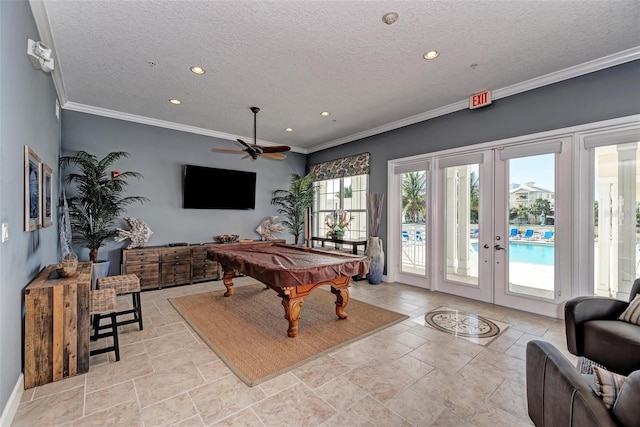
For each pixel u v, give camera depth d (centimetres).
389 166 529
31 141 233
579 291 322
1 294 165
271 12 231
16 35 188
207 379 219
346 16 235
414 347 271
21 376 200
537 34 258
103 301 247
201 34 260
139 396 198
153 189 519
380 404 191
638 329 202
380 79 347
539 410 152
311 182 721
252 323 328
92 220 427
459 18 237
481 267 409
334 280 332
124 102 428
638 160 289
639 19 235
